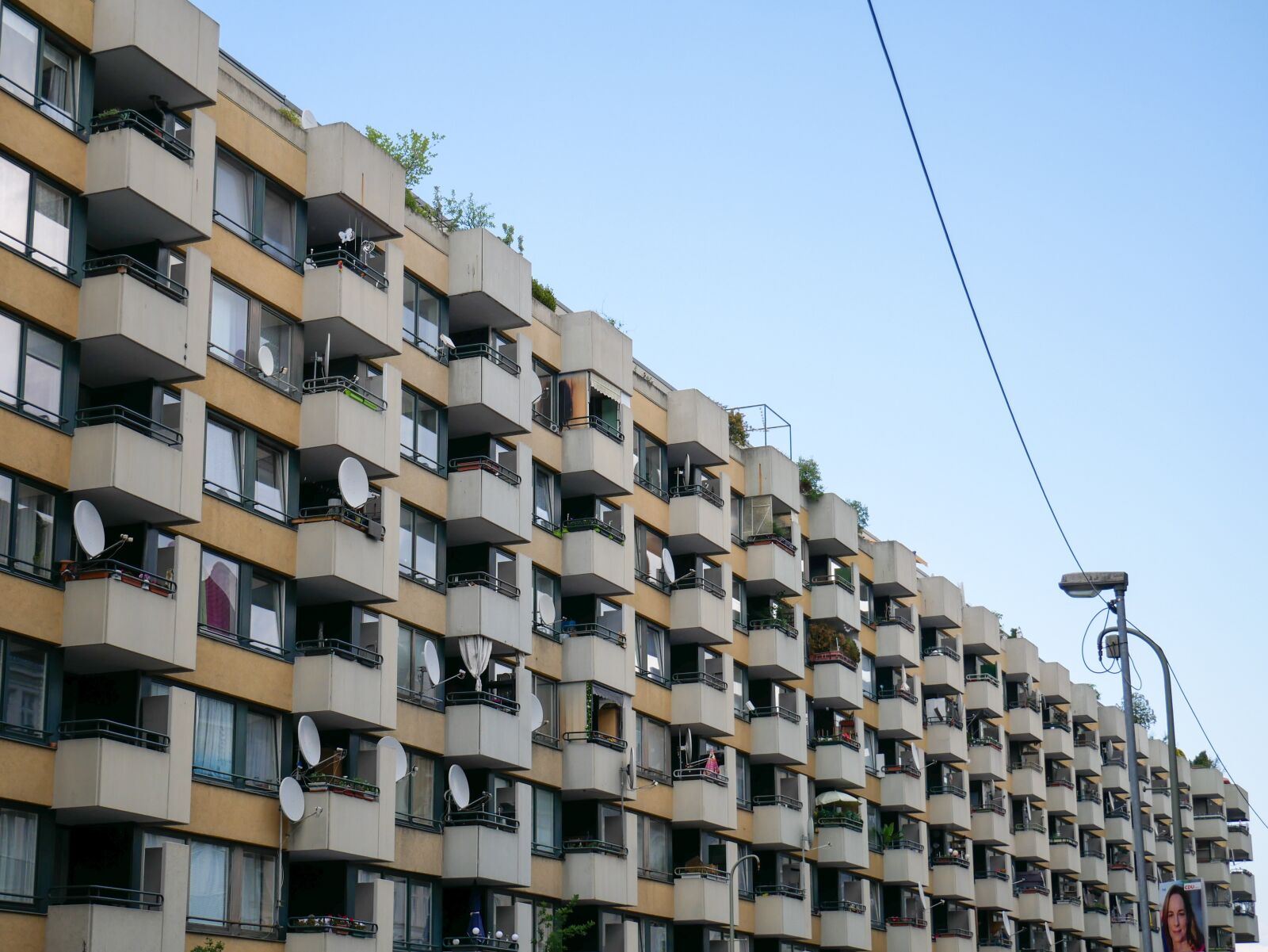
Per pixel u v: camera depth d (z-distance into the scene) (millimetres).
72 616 31828
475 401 45219
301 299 39812
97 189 33219
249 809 36281
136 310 33125
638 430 55688
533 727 46719
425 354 44875
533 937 47062
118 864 32719
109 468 32312
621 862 49688
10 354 31609
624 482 52000
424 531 44156
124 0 33750
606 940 50281
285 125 40000
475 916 43156
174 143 34875
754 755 60969
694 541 56688
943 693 80125
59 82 33281
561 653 49781
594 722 49688
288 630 38281
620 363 52875
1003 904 82312
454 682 45031
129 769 31812
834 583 67562
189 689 35250
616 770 49750
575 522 50531
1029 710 90375
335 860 38781
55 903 31844
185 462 34500
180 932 32969
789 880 61812
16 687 31000
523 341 47562
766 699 61969
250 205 38750
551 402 50812
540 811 48062
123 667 33375
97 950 30578
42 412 32188
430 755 43438
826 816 64875
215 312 37281
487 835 43312
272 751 37531
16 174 32000
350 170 40406
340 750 38750
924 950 72188
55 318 32438
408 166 50094
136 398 34750
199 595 35750
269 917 36625
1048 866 90312
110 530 34375
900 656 73000
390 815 39469
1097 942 98688
